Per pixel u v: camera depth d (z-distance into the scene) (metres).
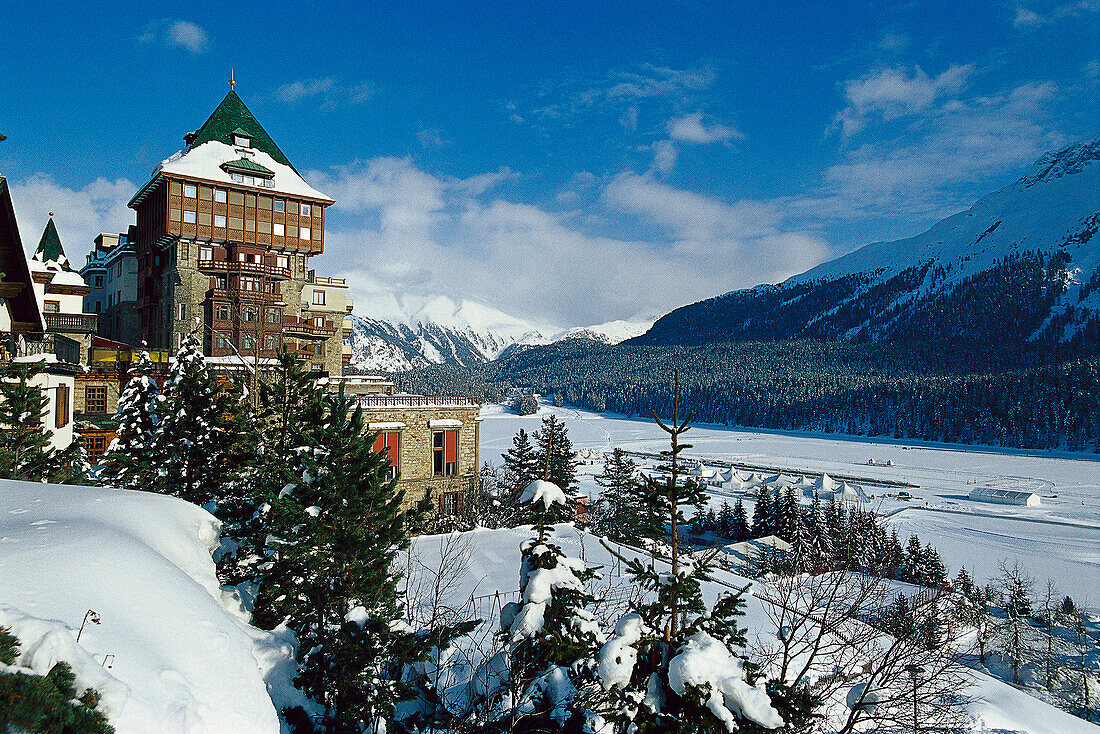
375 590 10.82
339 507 10.62
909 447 192.88
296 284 49.94
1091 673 40.19
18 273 20.09
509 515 33.09
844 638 13.78
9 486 10.28
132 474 17.31
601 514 33.59
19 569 6.30
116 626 6.16
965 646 29.95
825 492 111.69
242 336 44.62
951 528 86.81
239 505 13.70
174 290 45.44
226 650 7.25
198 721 5.90
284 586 10.73
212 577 10.44
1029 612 47.78
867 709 12.75
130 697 5.35
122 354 34.25
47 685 4.84
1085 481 130.25
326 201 50.19
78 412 33.28
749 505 105.75
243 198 47.16
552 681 10.25
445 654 13.34
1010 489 116.19
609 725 9.59
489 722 10.20
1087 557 72.50
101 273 60.25
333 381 42.06
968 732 14.56
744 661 10.12
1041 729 15.70
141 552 7.86
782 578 16.67
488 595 16.41
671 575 9.80
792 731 9.75
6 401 18.72
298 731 9.62
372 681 10.09
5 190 17.41
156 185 45.91
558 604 10.38
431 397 35.75
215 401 17.92
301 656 10.43
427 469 35.03
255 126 50.88
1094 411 198.00
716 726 8.63
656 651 9.69
